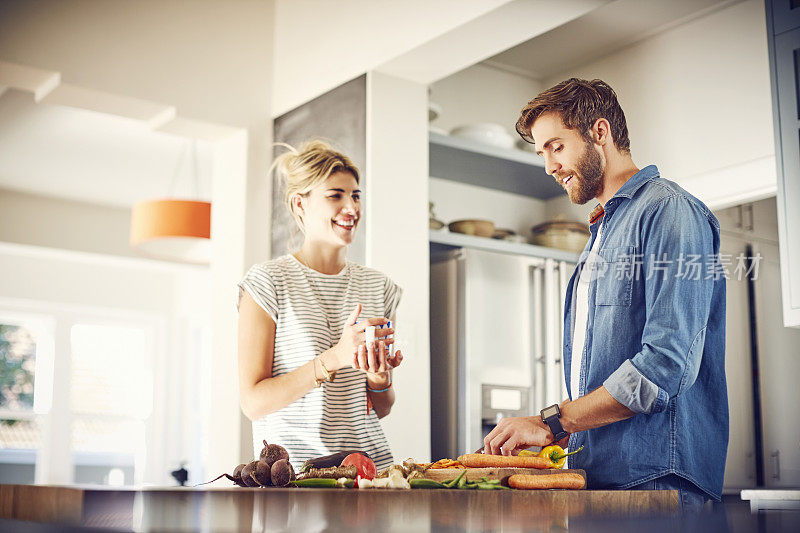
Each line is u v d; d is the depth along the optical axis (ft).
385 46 11.60
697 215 6.31
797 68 10.19
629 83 14.56
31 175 23.06
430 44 11.05
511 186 15.46
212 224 13.89
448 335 13.80
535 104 7.41
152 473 29.50
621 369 5.99
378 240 11.58
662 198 6.40
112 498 3.64
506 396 13.73
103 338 29.60
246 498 3.89
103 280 28.68
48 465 27.63
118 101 12.55
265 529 3.10
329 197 7.90
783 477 13.88
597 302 6.72
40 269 27.48
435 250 14.30
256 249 13.11
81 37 12.07
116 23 12.36
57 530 3.61
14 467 27.71
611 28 14.02
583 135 7.22
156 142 20.59
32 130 19.83
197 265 27.86
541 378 14.06
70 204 25.23
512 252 14.21
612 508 4.70
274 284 7.62
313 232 7.97
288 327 7.58
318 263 8.01
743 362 13.83
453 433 13.51
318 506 3.84
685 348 5.95
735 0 13.01
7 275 26.91
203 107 12.94
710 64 13.34
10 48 11.57
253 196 13.20
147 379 29.84
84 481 28.81
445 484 5.02
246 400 7.30
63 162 22.02
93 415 29.09
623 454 6.30
